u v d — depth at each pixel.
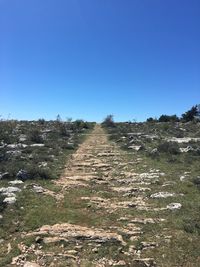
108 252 12.25
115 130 52.66
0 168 22.06
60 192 19.22
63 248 12.47
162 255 12.21
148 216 15.77
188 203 17.39
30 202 16.78
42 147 32.16
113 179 22.50
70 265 11.39
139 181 21.86
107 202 17.75
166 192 19.19
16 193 17.83
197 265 11.63
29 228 13.96
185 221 15.03
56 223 14.51
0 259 11.68
